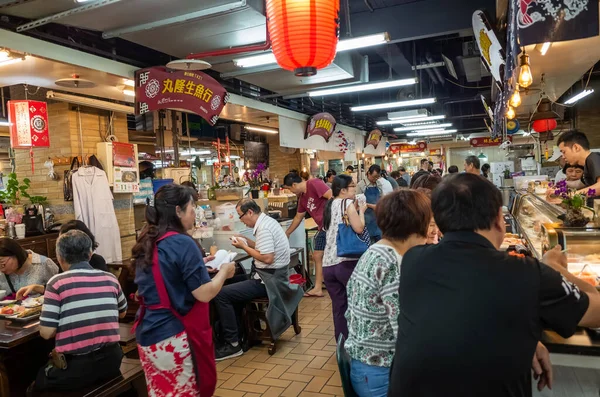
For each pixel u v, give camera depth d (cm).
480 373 120
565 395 159
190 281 233
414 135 2044
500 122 720
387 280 188
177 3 366
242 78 647
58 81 495
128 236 666
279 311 422
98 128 630
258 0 385
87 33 466
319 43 263
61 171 599
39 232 548
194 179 867
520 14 242
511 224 549
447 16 648
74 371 265
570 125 1298
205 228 489
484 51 456
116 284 293
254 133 1345
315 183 580
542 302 124
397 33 678
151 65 548
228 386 356
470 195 138
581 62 483
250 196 692
